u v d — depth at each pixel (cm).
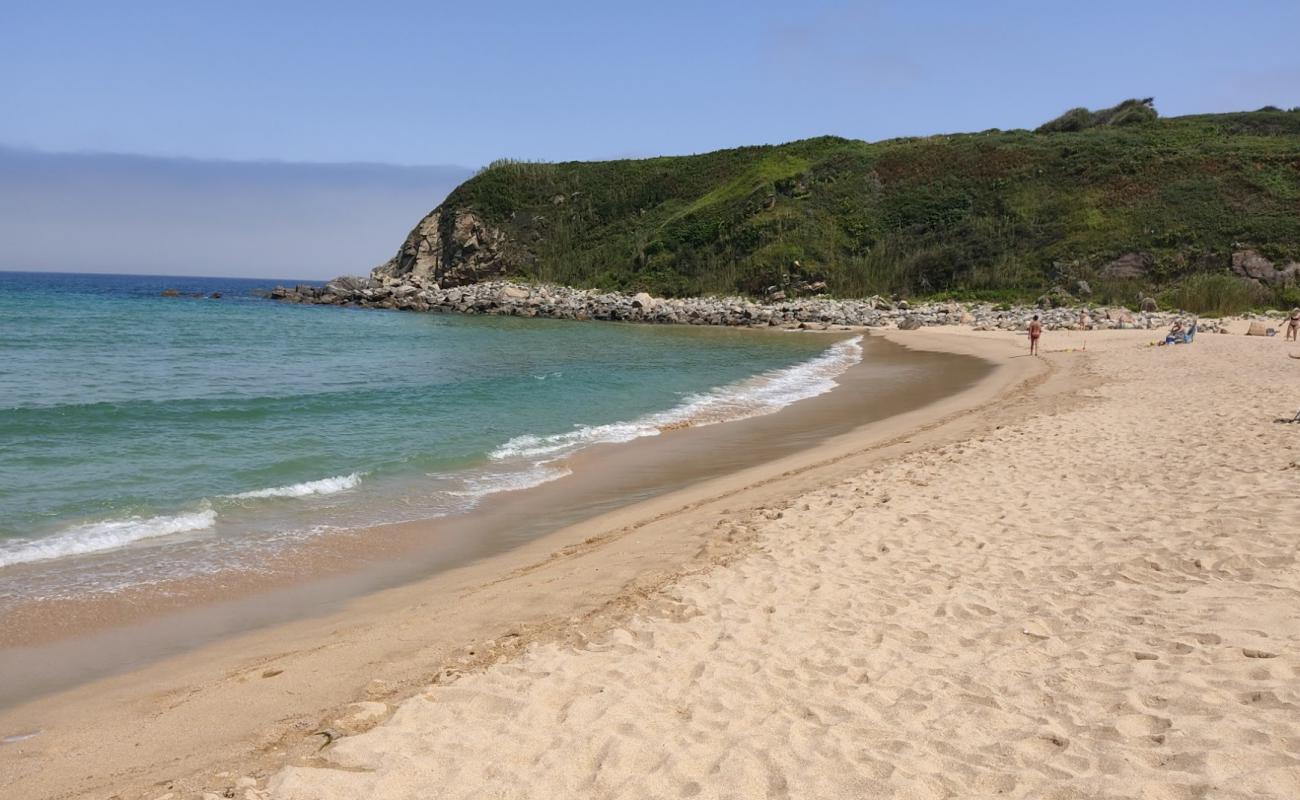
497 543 857
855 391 2053
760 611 580
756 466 1190
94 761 419
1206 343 2736
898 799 340
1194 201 5134
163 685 519
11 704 495
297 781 367
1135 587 572
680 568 693
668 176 7925
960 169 6325
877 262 5728
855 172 6700
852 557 689
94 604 662
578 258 7262
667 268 6569
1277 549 607
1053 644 493
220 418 1491
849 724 411
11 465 1082
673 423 1581
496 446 1334
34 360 2333
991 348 3136
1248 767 338
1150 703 406
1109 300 4625
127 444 1238
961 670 468
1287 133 6075
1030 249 5328
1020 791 340
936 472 991
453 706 444
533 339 3775
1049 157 6062
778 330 4584
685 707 437
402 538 866
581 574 704
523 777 370
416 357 2831
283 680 511
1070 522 740
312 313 5306
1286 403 1298
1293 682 409
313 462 1180
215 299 6638
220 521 899
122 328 3550
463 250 7519
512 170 8150
